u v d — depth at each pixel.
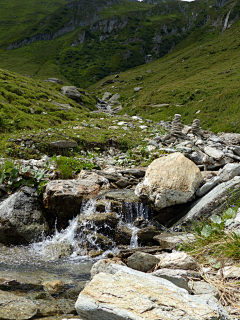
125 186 10.24
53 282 5.03
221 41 100.06
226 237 5.41
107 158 14.56
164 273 4.14
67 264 6.25
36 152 13.08
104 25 183.12
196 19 179.50
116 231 7.61
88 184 9.22
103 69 129.50
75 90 46.94
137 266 5.03
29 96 28.17
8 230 7.51
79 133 16.33
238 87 50.22
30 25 181.62
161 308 2.86
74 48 157.88
